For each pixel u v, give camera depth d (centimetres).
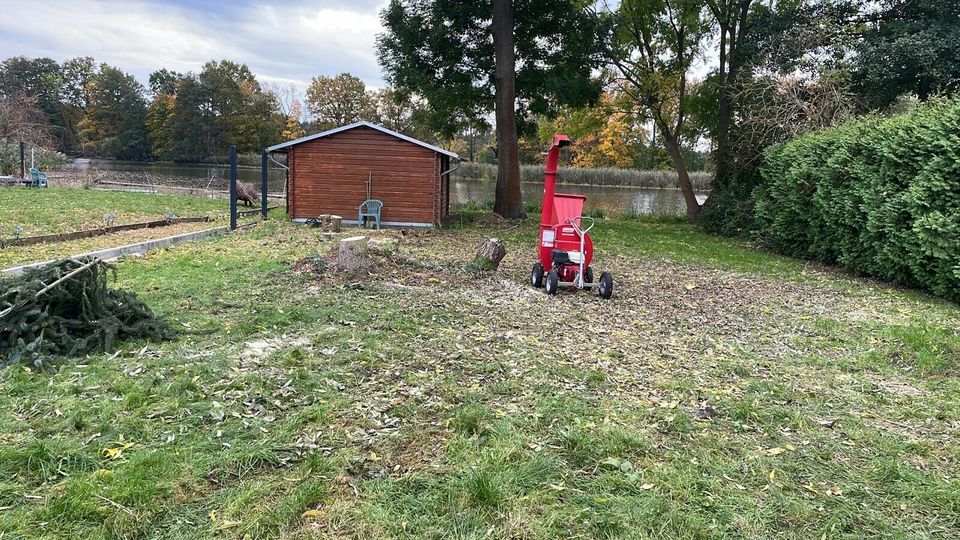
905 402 446
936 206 911
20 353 426
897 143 997
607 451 332
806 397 447
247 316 588
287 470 301
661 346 576
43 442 305
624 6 2102
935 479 321
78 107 7425
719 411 411
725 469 322
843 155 1139
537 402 403
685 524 267
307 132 6956
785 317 736
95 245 1058
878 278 1098
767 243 1534
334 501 275
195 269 830
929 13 1583
